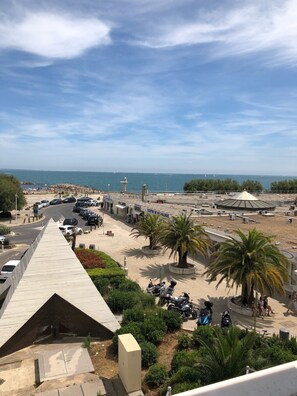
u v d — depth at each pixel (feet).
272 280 63.00
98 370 45.19
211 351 38.63
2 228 148.66
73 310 54.44
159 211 154.40
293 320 65.21
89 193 392.68
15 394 40.29
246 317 66.28
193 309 66.59
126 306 63.62
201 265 104.06
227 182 319.68
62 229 146.61
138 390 40.32
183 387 36.09
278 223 133.18
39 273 54.13
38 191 385.91
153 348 46.85
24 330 51.39
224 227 122.01
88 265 88.33
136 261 107.96
